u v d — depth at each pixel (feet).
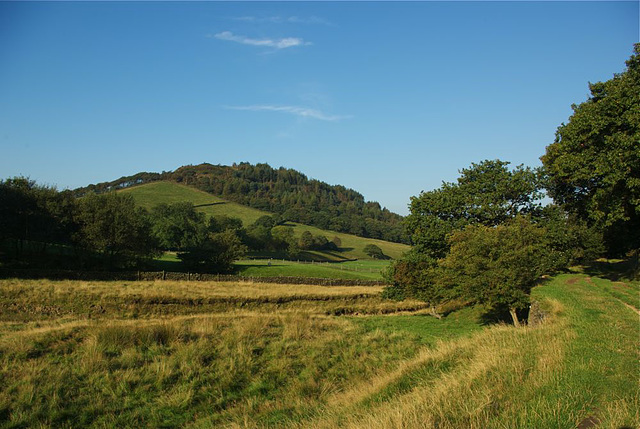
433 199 119.55
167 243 250.16
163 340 54.80
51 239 150.30
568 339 35.76
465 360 38.81
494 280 72.64
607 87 78.07
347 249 440.86
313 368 51.49
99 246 145.89
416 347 64.39
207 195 555.69
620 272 92.99
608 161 68.39
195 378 44.91
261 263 237.45
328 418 29.58
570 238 109.29
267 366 51.42
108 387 40.86
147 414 37.37
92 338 51.31
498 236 77.51
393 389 35.58
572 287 73.82
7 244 150.92
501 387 25.94
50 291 93.25
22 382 38.96
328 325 76.33
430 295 102.89
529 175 113.29
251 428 32.27
